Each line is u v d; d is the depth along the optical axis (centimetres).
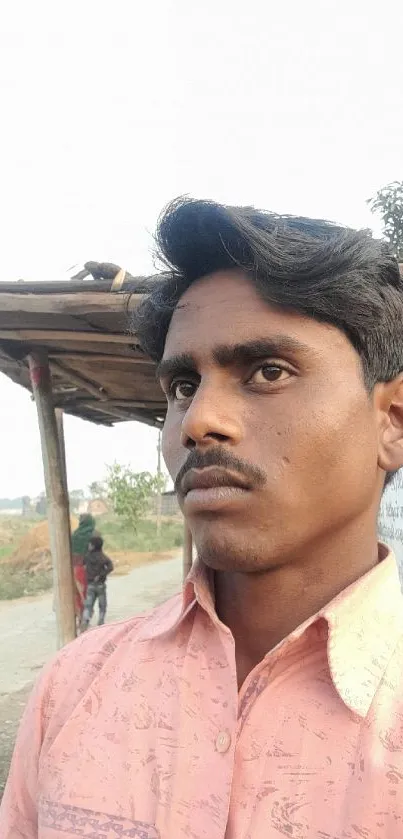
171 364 96
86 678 111
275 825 78
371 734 80
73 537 848
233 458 85
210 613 97
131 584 1323
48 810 98
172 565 1678
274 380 87
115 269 233
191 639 101
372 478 92
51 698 114
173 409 100
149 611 124
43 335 262
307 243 88
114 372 332
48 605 1117
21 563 1497
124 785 93
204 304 93
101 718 102
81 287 235
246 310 89
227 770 84
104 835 90
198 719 92
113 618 950
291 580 92
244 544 85
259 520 85
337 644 86
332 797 77
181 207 93
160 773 90
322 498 86
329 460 85
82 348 285
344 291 86
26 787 112
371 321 90
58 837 94
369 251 90
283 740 83
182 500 92
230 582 101
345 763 79
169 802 87
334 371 87
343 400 87
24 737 115
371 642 89
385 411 96
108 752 97
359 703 82
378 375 92
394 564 99
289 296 85
